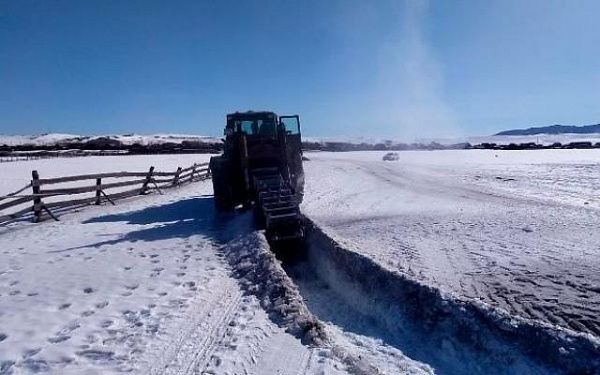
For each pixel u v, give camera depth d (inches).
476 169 1293.1
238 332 198.8
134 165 1427.2
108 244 374.0
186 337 194.5
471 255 316.5
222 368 168.4
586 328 189.5
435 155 2605.8
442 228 420.8
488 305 199.5
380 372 166.2
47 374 163.3
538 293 233.9
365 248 340.8
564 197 647.1
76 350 181.8
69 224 484.1
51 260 325.4
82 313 222.1
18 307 230.5
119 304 232.4
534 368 164.4
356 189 773.3
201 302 235.6
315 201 626.5
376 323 227.0
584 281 252.4
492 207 550.3
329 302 263.1
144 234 413.4
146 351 181.6
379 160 1951.3
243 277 277.1
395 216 501.0
